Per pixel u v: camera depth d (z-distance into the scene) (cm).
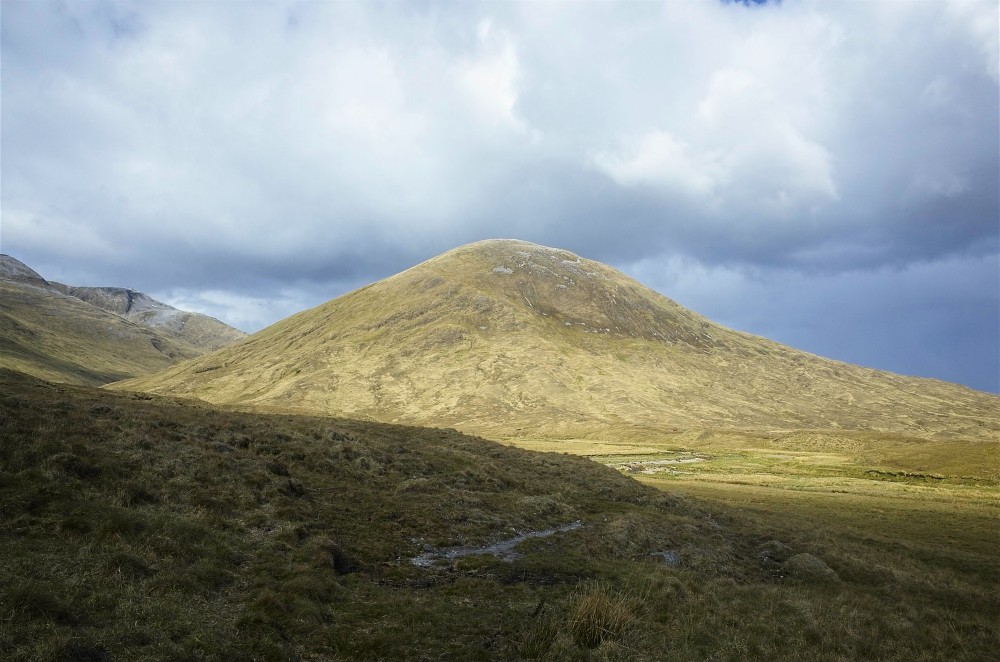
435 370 19100
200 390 19062
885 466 8531
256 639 1173
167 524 1647
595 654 1327
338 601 1488
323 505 2366
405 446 3975
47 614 1061
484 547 2297
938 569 3072
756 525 3741
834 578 2692
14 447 1864
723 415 18075
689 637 1520
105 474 1920
